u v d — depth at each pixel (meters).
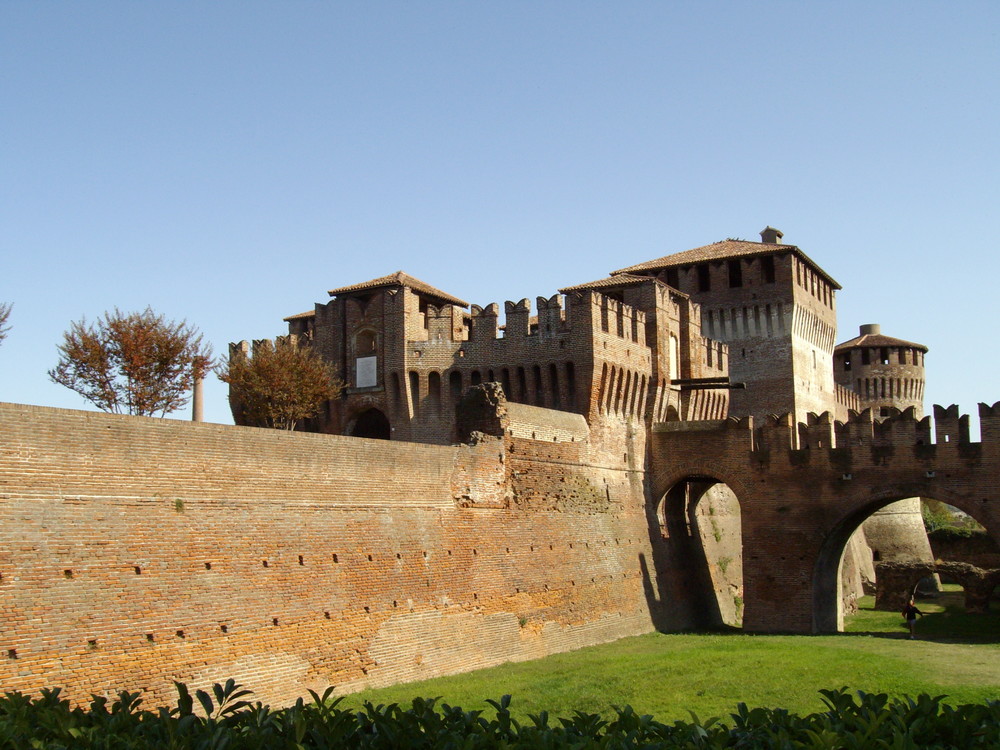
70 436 28.78
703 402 73.12
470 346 64.75
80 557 28.53
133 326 55.03
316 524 37.12
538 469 52.72
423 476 43.50
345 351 68.56
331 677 36.22
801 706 34.19
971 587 75.31
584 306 60.16
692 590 68.50
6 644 26.17
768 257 88.69
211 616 32.12
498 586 47.09
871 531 98.94
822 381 96.00
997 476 56.44
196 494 32.53
